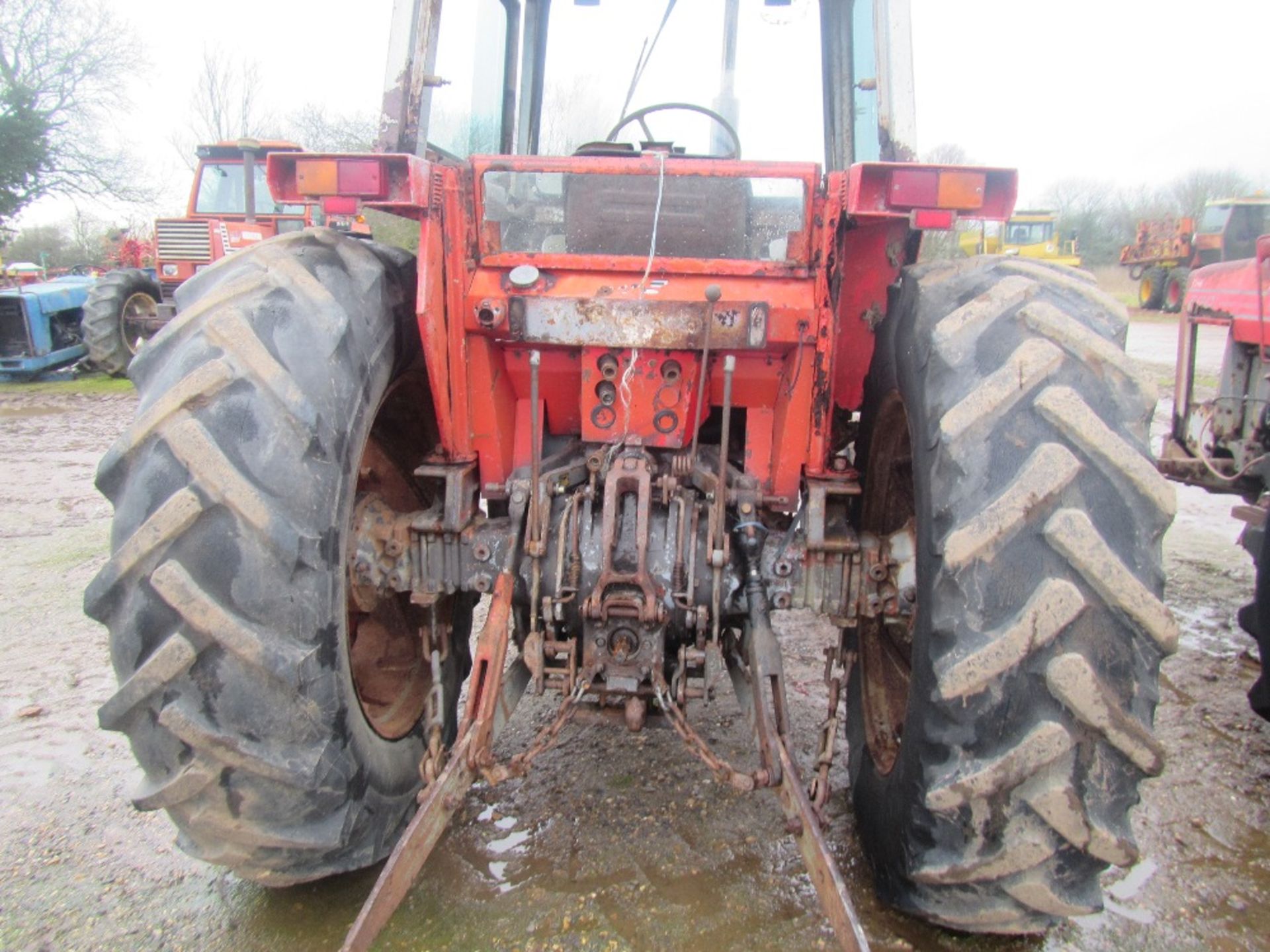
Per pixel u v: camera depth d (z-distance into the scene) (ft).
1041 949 7.43
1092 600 5.80
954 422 6.14
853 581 8.27
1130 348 51.85
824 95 10.79
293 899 7.95
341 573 6.91
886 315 8.83
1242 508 13.92
